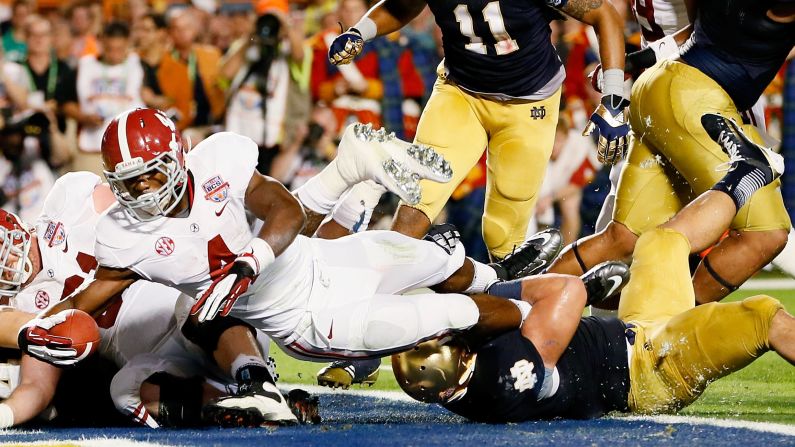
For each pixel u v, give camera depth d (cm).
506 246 2009
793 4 1734
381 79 3459
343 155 1616
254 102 3453
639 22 2097
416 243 1538
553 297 1445
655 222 1917
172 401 1496
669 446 1288
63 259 1534
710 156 1791
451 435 1370
